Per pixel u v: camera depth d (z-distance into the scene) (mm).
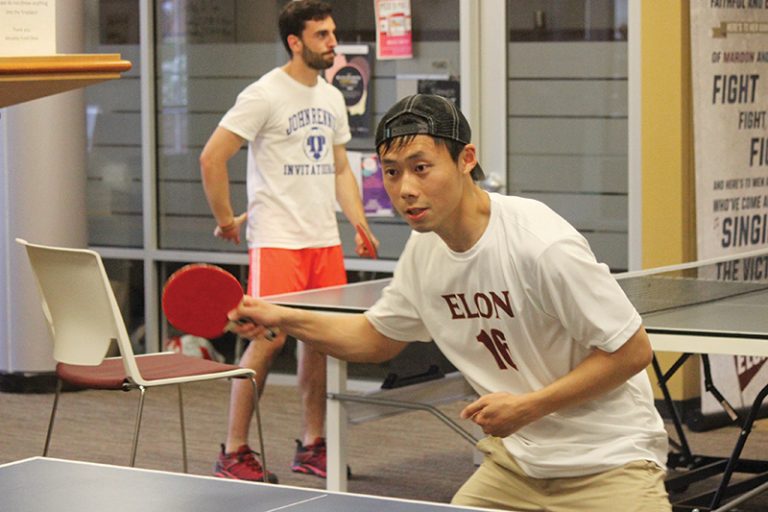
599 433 3086
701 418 6785
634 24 7102
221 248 8539
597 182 7387
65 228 8000
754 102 6898
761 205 6969
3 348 8117
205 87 8516
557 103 7473
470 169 2949
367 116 7984
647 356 2959
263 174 5914
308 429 6059
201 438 6875
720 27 6711
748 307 4227
